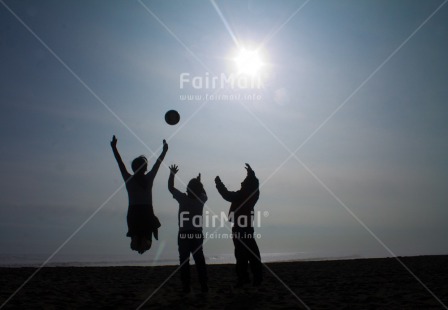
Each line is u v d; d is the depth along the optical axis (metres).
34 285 9.19
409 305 6.71
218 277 10.98
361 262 15.50
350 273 11.66
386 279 10.20
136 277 11.09
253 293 7.93
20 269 13.12
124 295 7.79
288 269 12.92
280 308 6.47
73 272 12.26
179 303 6.90
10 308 6.41
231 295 7.68
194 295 7.68
